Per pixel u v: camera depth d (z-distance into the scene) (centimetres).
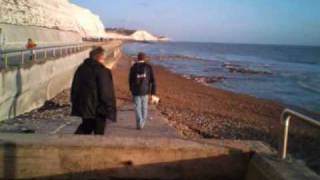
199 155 479
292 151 1516
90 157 476
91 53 690
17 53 1745
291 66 8719
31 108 1684
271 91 4100
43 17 4950
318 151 1523
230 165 480
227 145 492
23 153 475
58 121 1272
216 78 5206
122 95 2458
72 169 477
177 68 6875
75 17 9656
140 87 1070
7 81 1355
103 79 674
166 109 2073
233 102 2900
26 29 3597
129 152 475
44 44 3881
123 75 4309
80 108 675
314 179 377
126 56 8831
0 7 3341
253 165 457
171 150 476
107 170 478
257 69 7319
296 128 1884
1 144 473
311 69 7888
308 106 3055
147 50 15388
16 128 1091
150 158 477
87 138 503
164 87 3584
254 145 496
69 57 2712
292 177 379
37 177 478
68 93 2355
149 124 1200
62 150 474
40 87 1852
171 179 479
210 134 1595
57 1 7756
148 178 479
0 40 2261
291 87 4566
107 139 501
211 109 2400
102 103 679
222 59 11056
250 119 2178
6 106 1347
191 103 2583
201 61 9550
